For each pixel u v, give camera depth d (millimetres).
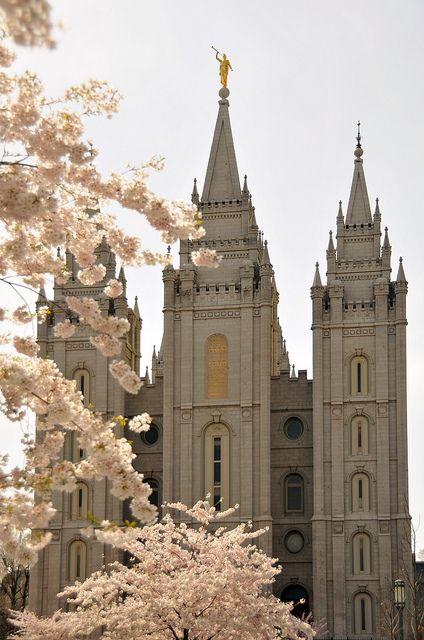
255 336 107000
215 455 105312
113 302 111125
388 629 87938
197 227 28922
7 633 102188
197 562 59719
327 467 103625
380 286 106688
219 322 107750
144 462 109062
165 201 28219
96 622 57094
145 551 58938
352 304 106812
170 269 108875
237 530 63031
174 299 108750
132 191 28094
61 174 27406
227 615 55125
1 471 29891
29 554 28750
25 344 31328
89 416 29000
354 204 110562
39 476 29062
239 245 110250
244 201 111188
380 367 105188
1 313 30484
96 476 28875
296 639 57969
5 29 20875
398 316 105812
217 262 30047
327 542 101688
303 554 104812
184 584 55406
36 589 103625
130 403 110625
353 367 105812
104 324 29562
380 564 100625
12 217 26438
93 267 32312
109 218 30641
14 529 33781
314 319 106562
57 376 29953
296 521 105500
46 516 28750
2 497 28953
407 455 103000
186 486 104625
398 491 102375
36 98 26688
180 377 107125
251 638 55906
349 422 104625
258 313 107500
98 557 103812
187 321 108125
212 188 112562
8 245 29016
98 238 31172
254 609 55531
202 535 61688
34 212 26344
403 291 106250
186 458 105188
